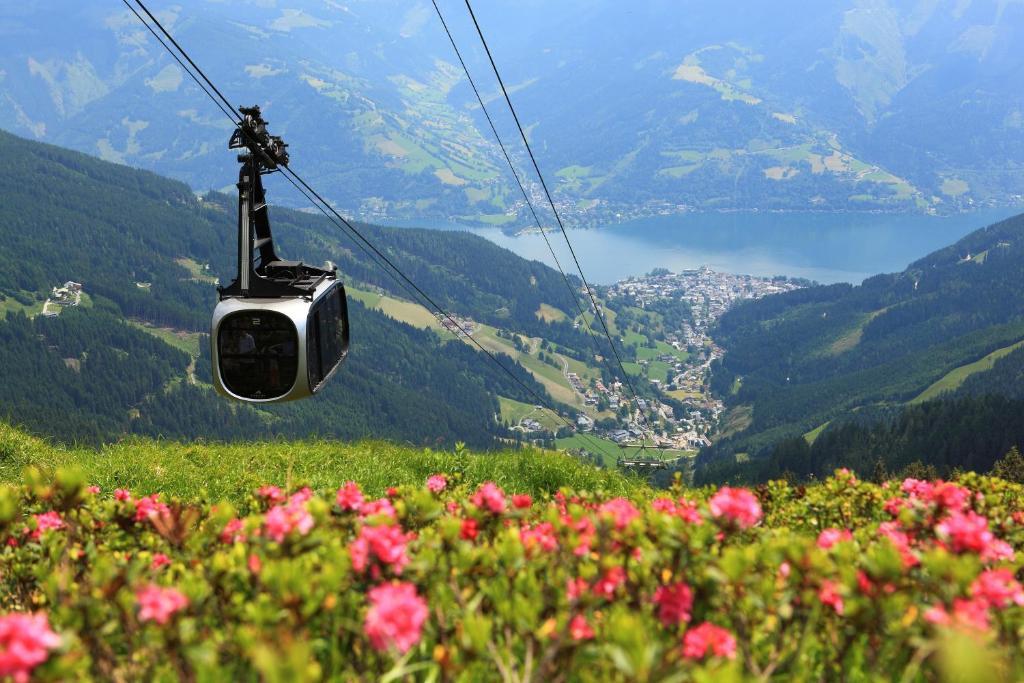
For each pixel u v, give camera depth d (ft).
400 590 7.56
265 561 9.54
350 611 9.28
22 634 6.73
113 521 14.40
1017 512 18.15
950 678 6.02
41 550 13.24
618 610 8.86
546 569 10.71
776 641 9.10
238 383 42.75
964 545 10.36
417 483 43.29
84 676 8.07
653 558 9.78
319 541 9.98
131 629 8.87
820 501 19.19
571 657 8.29
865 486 19.62
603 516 10.82
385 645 7.46
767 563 9.83
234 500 38.32
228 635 8.87
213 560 10.05
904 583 8.92
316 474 44.98
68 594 10.47
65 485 14.37
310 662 8.24
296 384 42.75
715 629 7.97
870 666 8.95
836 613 9.34
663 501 14.60
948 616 8.09
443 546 10.79
